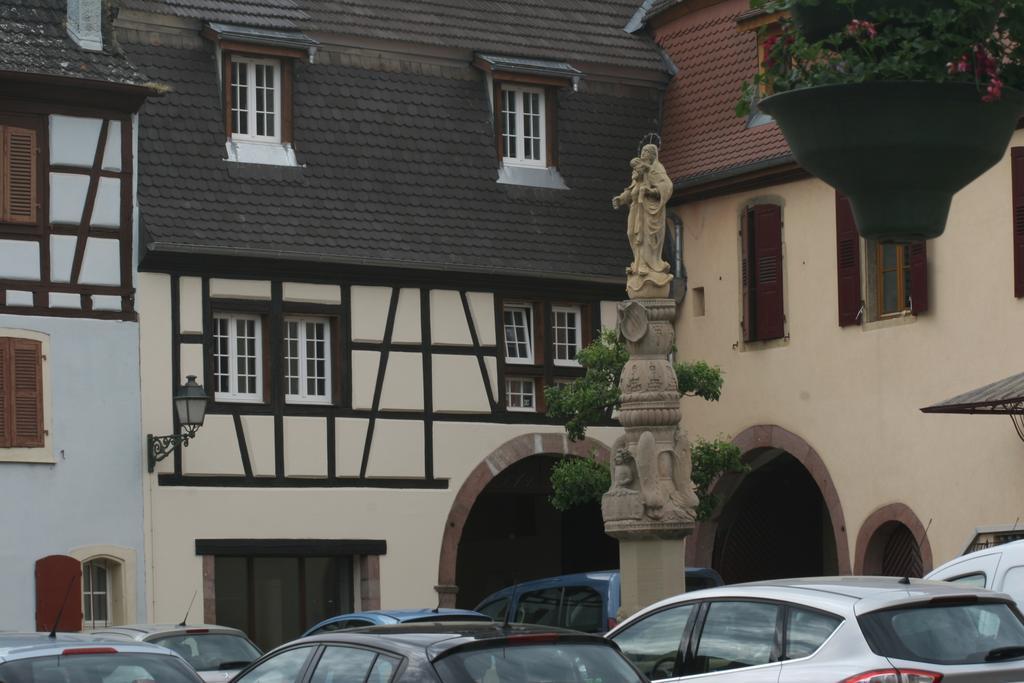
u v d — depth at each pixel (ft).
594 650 32.99
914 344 83.10
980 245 80.33
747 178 91.50
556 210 95.61
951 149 24.08
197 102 87.76
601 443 94.38
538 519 105.50
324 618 87.45
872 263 85.81
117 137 83.41
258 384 86.38
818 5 24.35
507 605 67.87
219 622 84.33
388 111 92.89
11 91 80.59
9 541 79.36
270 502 85.30
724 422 93.40
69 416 81.15
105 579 82.02
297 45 89.56
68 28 83.51
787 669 34.22
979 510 79.36
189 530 83.20
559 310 94.73
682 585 62.39
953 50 23.63
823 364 87.71
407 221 90.58
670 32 101.65
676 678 36.42
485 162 94.73
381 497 88.02
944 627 34.01
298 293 87.15
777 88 25.08
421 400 89.56
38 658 36.27
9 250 80.59
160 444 82.43
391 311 89.35
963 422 80.33
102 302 82.43
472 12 98.12
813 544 98.99
